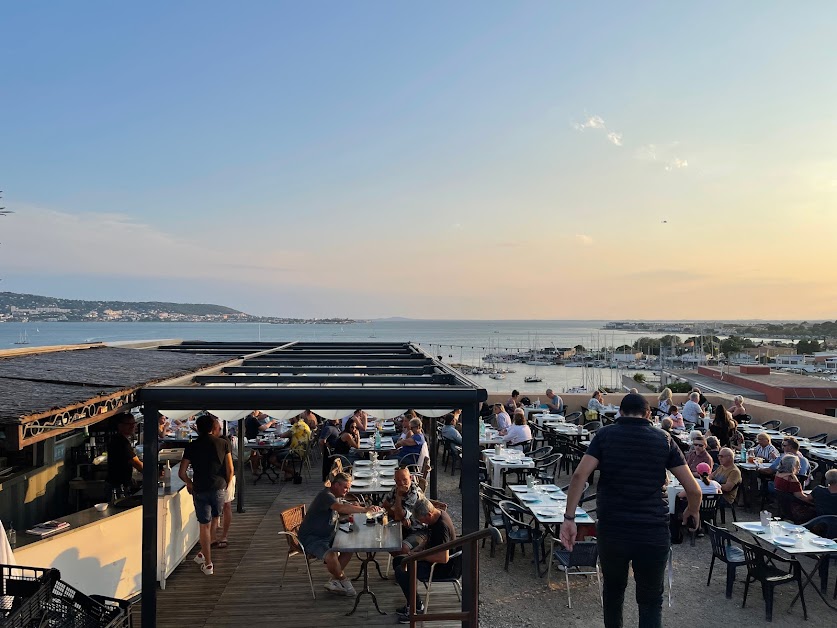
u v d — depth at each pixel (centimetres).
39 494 648
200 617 551
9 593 362
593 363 13462
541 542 764
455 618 420
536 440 1413
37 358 762
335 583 602
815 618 618
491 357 14000
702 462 944
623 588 360
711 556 795
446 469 1306
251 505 953
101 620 362
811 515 782
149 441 482
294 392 479
